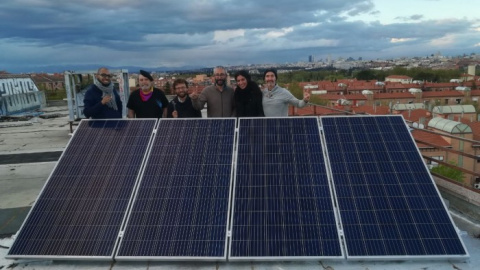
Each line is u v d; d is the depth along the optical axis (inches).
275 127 237.5
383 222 184.1
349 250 174.6
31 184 334.6
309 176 206.4
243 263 179.5
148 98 282.5
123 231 187.6
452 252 172.6
